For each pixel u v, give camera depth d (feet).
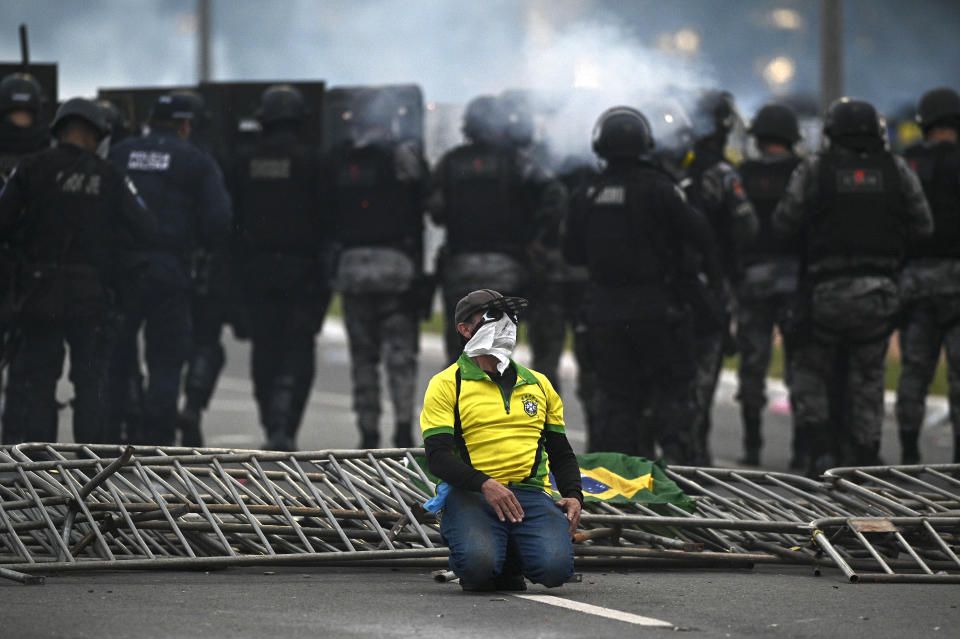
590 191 110.73
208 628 58.34
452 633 58.08
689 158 117.19
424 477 81.87
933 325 120.88
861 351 113.29
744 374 136.56
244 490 80.84
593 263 110.42
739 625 60.90
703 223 108.17
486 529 67.92
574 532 68.95
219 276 129.70
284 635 57.21
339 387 198.08
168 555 76.38
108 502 76.79
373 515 78.23
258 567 76.89
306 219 127.85
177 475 79.46
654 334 108.68
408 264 127.54
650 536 79.82
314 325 129.49
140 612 61.67
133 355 122.31
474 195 126.00
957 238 119.14
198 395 130.52
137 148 116.37
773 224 115.24
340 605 64.49
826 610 64.80
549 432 70.44
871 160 112.27
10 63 134.62
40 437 102.37
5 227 101.65
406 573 75.97
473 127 127.34
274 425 127.85
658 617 62.49
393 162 126.21
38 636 56.18
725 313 112.06
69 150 103.55
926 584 73.61
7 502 75.05
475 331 68.95
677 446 110.42
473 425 68.59
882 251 112.06
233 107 143.84
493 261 126.11
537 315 130.21
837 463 119.24
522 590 69.72
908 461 123.54
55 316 101.55
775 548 79.97
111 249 105.19
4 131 114.11
